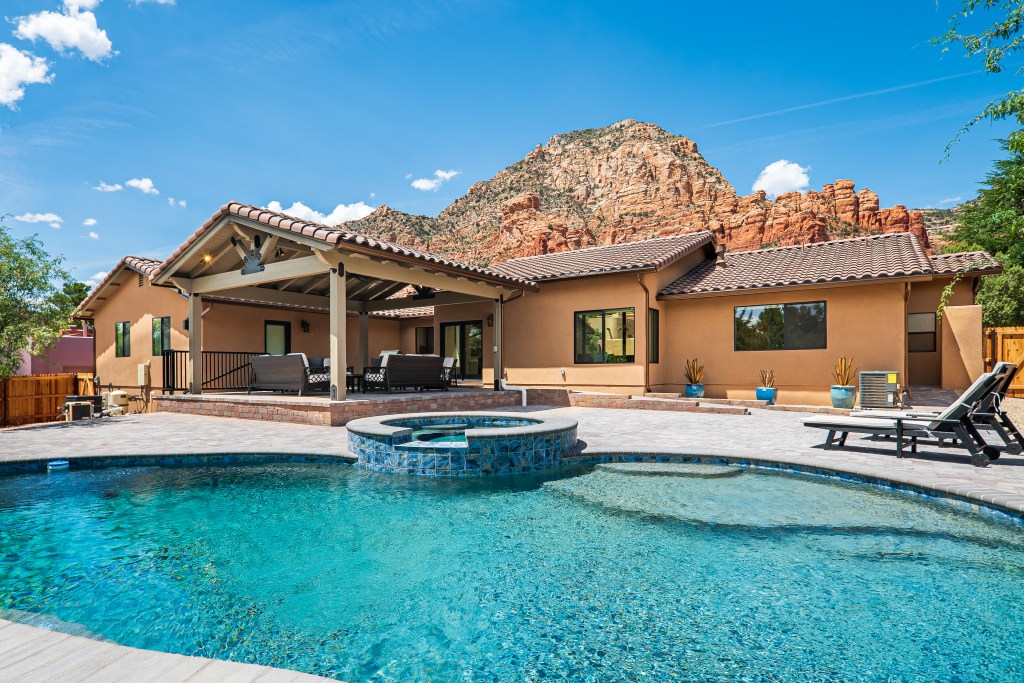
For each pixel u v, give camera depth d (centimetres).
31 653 235
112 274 1634
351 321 1908
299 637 303
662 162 12850
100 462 707
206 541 452
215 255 1193
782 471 655
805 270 1342
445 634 306
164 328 1530
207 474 672
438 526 486
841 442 748
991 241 2272
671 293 1408
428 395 1207
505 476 656
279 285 1467
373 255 993
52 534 467
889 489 564
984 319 2138
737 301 1389
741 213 11400
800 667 270
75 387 1761
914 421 660
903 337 1201
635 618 322
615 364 1389
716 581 369
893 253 1336
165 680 213
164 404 1220
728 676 263
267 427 968
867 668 269
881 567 388
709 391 1421
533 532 468
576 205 13025
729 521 486
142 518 509
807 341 1305
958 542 430
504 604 341
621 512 518
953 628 307
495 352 1397
